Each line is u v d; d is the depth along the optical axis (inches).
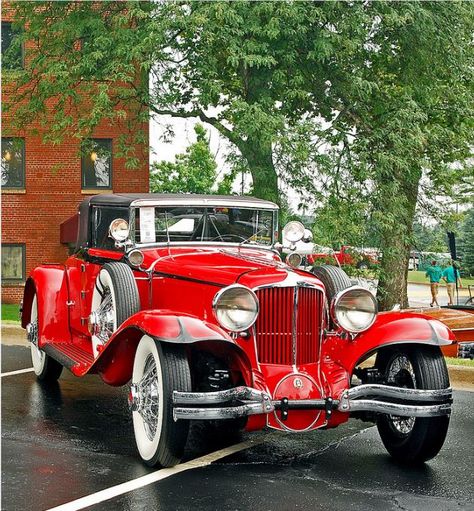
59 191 1061.8
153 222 326.6
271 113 777.6
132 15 760.3
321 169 781.3
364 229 797.9
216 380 260.7
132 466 252.8
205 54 768.3
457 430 310.8
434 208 876.6
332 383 257.3
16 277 1064.8
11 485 230.2
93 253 344.5
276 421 250.7
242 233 339.0
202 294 274.2
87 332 348.5
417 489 234.4
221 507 214.8
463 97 919.0
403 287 884.0
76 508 211.5
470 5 851.4
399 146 796.6
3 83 1014.4
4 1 944.9
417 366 260.7
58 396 357.4
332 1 756.0
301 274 268.2
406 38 825.5
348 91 828.0
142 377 262.5
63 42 839.7
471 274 1688.0
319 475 247.4
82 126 809.5
